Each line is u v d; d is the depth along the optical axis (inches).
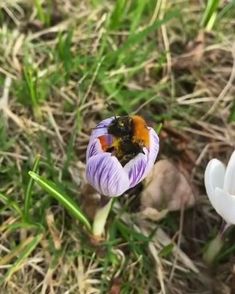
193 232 7.3
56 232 7.0
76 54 8.3
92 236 6.9
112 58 8.1
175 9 8.6
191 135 7.8
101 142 5.8
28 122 7.7
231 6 8.7
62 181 7.3
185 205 7.3
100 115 7.9
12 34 8.3
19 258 6.7
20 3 8.6
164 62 8.4
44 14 8.5
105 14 8.5
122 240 7.1
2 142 7.4
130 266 6.9
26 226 6.9
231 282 6.8
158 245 7.1
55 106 7.9
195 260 7.1
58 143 7.6
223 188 6.3
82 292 6.8
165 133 7.8
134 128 5.6
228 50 8.6
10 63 8.1
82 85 7.8
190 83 8.3
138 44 8.4
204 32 8.6
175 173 7.3
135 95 8.0
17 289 6.7
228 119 8.0
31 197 6.9
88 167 5.9
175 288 6.9
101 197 6.4
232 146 7.8
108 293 6.8
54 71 8.0
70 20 8.6
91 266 6.9
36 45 8.3
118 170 5.7
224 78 8.4
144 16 8.7
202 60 8.5
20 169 7.3
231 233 7.1
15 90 7.9
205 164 7.7
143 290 6.9
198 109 8.1
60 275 6.8
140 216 7.2
